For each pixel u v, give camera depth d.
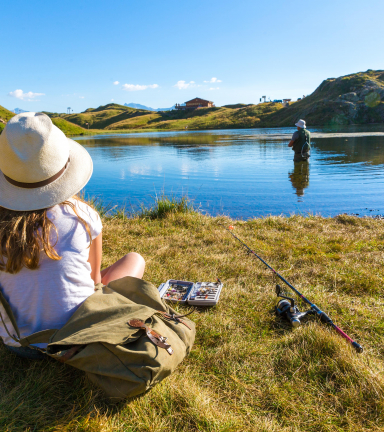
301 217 5.84
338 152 15.33
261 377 1.99
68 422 1.62
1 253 1.57
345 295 2.98
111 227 5.15
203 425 1.64
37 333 1.65
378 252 3.93
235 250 4.19
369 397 1.79
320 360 2.07
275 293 3.03
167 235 4.92
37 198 1.59
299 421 1.69
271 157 15.39
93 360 1.62
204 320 2.60
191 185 9.66
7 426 1.58
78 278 1.70
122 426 1.62
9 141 1.50
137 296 2.01
